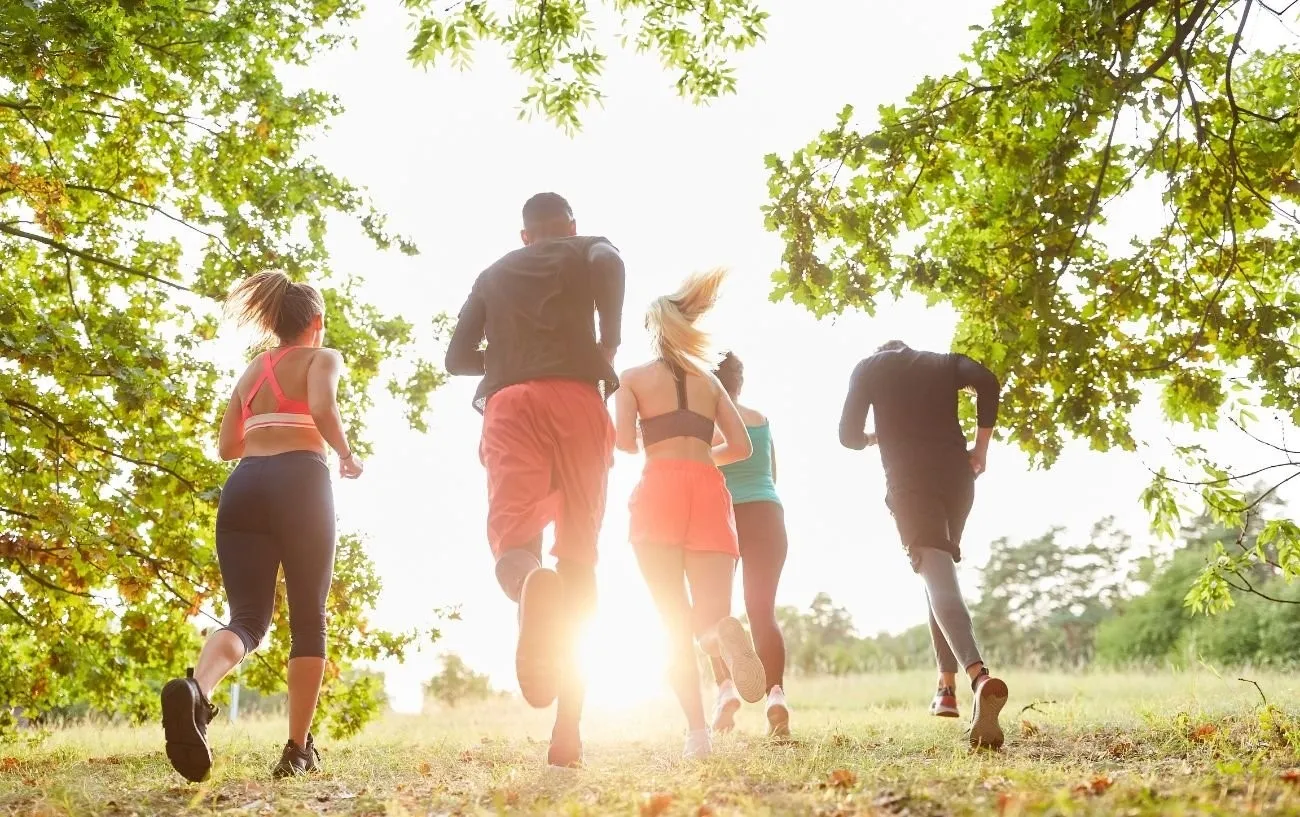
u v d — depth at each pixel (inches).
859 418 206.7
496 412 139.3
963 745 179.2
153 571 312.0
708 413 187.8
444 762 194.5
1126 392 252.5
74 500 315.0
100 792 144.6
